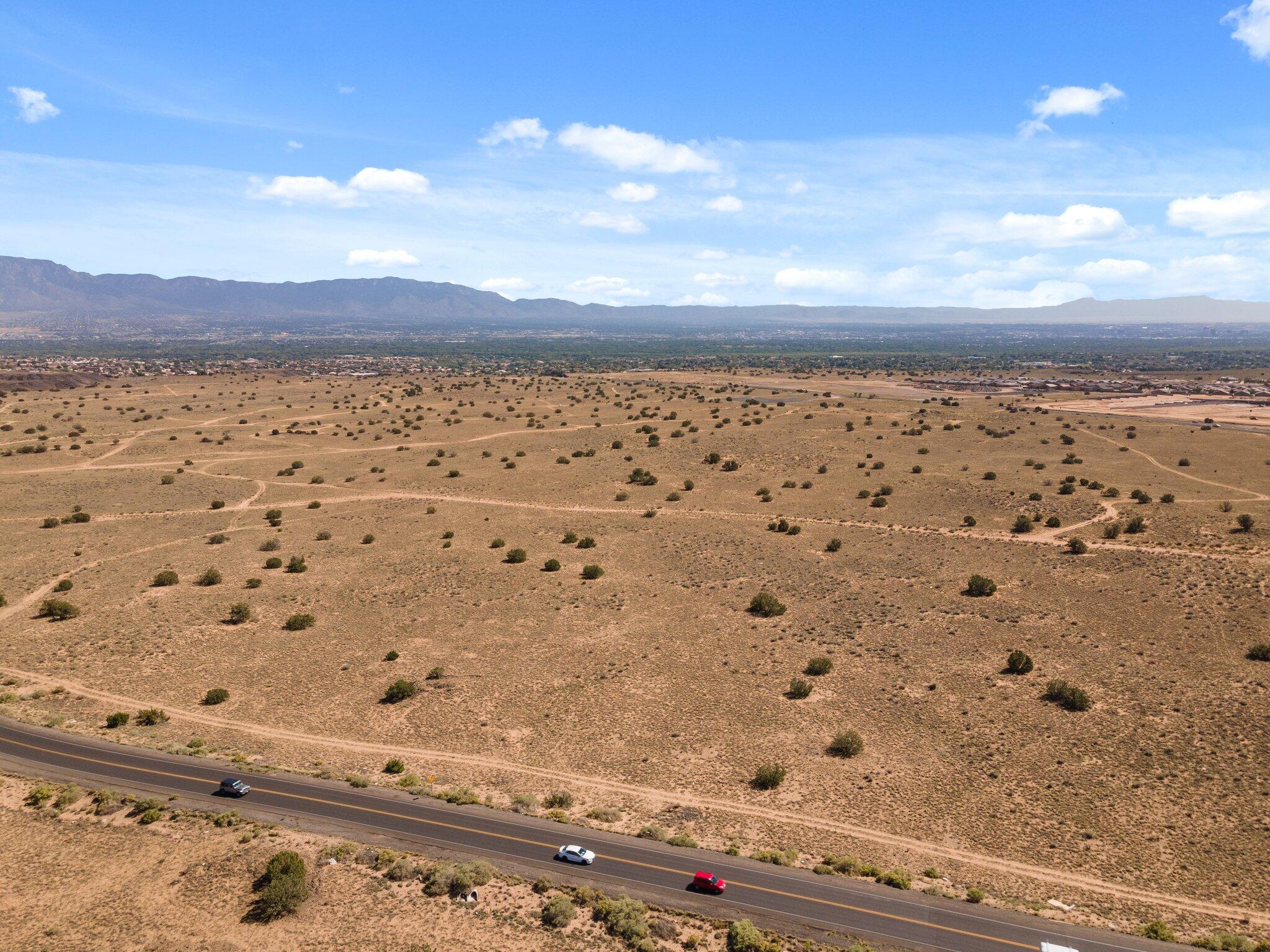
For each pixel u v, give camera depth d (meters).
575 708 65.00
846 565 101.69
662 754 57.38
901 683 68.38
